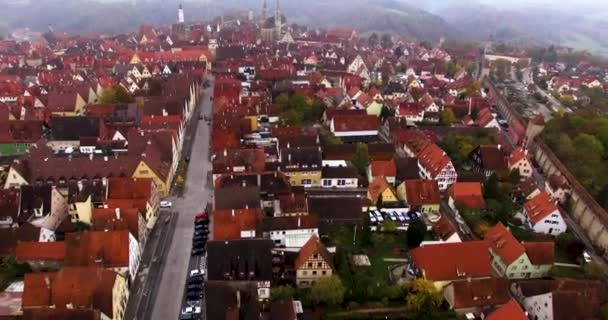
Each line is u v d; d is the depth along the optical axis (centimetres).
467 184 13888
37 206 11781
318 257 10144
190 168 15850
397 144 17950
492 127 19700
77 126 16962
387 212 13225
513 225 13375
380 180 13925
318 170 14738
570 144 16825
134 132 15262
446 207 14050
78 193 12450
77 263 9775
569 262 11925
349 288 9975
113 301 8706
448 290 9825
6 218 11700
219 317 8638
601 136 17638
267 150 16150
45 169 13650
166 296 9962
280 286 9788
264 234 11562
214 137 16200
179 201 13700
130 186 12494
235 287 8931
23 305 8600
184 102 19612
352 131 18675
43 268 10131
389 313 9581
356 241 11938
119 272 9725
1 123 16938
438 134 19088
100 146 16450
